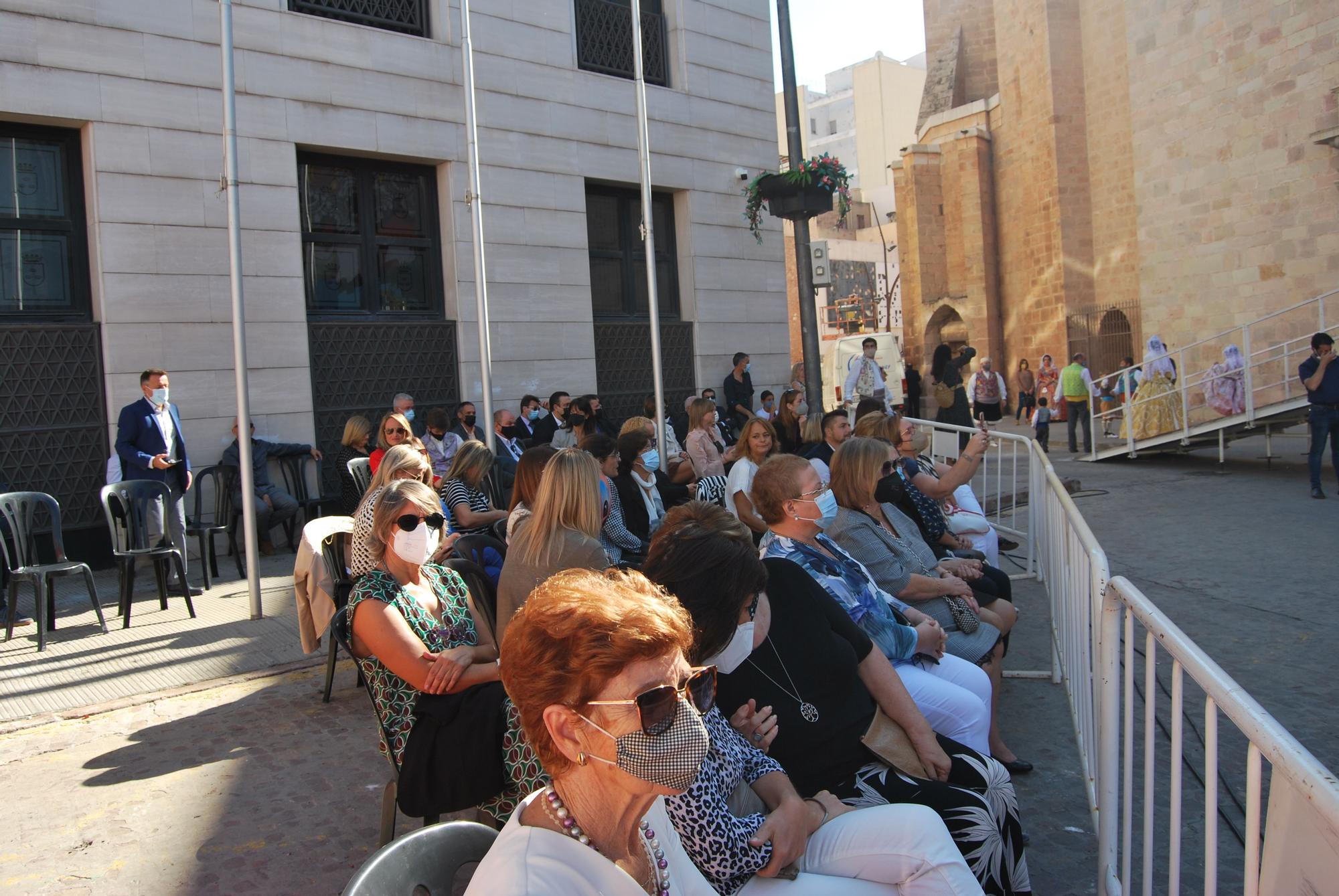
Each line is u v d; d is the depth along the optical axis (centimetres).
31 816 406
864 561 441
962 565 497
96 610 678
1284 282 1909
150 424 799
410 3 1141
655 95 1359
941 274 3350
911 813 250
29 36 879
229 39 737
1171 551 874
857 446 450
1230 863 348
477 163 920
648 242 1022
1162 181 2145
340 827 393
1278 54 1889
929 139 3434
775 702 296
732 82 1461
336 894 341
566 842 168
